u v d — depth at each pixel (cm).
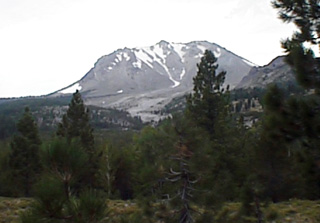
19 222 434
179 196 901
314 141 625
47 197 430
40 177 468
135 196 1002
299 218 1435
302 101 630
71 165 462
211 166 900
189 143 892
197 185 916
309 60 624
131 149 3141
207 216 886
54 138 491
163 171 907
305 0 663
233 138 2322
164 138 911
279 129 644
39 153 476
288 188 1772
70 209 441
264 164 1627
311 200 1827
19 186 3027
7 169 3216
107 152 2962
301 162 646
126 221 659
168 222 877
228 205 1166
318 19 655
